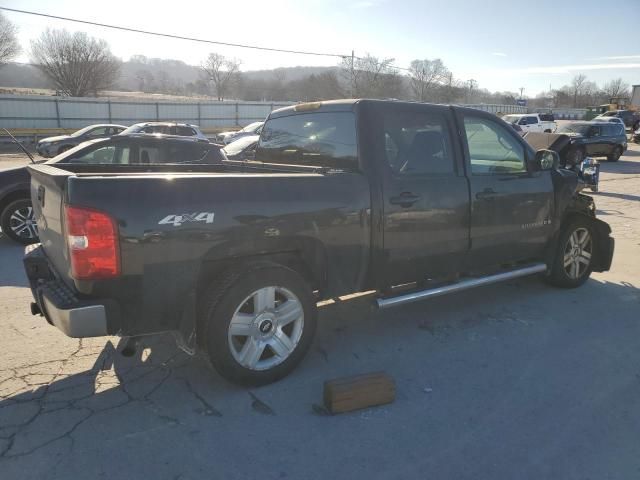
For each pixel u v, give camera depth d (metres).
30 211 7.63
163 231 3.08
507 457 2.86
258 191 3.41
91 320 2.98
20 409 3.26
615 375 3.82
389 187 3.96
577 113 75.25
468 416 3.27
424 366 3.94
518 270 5.07
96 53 61.06
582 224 5.60
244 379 3.48
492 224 4.67
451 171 4.39
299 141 4.57
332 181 3.72
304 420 3.20
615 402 3.45
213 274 3.48
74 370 3.79
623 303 5.36
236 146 13.50
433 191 4.20
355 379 3.38
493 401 3.45
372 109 3.99
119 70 67.25
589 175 11.21
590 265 5.84
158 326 3.24
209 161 8.39
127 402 3.37
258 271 3.39
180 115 44.22
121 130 23.92
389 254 4.04
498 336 4.50
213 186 3.26
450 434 3.08
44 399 3.39
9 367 3.82
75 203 2.90
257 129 24.20
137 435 3.02
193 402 3.38
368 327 4.69
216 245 3.27
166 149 8.27
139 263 3.04
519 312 5.07
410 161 4.15
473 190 4.47
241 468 2.75
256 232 3.39
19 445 2.90
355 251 3.86
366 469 2.76
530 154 5.06
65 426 3.09
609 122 23.97
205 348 3.37
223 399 3.43
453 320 4.86
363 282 4.00
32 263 3.74
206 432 3.06
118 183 3.00
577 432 3.10
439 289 4.40
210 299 3.32
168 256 3.12
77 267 2.93
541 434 3.08
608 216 10.59
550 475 2.72
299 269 3.82
